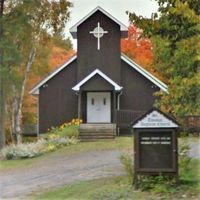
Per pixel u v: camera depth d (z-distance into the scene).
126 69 34.44
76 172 17.58
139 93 34.22
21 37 31.64
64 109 34.50
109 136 29.73
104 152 23.61
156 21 12.83
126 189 11.92
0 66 28.75
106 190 12.18
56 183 15.28
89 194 12.06
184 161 12.78
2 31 29.38
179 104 13.38
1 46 28.53
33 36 34.41
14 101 38.72
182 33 12.52
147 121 11.92
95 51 34.41
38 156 24.81
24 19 29.84
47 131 34.34
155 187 11.52
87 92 34.06
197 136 26.38
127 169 12.55
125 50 45.78
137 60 45.06
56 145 26.42
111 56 34.38
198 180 12.10
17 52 29.33
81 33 34.56
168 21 12.62
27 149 25.05
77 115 34.34
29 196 13.13
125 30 34.34
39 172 18.66
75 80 34.62
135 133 11.98
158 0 12.96
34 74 40.25
